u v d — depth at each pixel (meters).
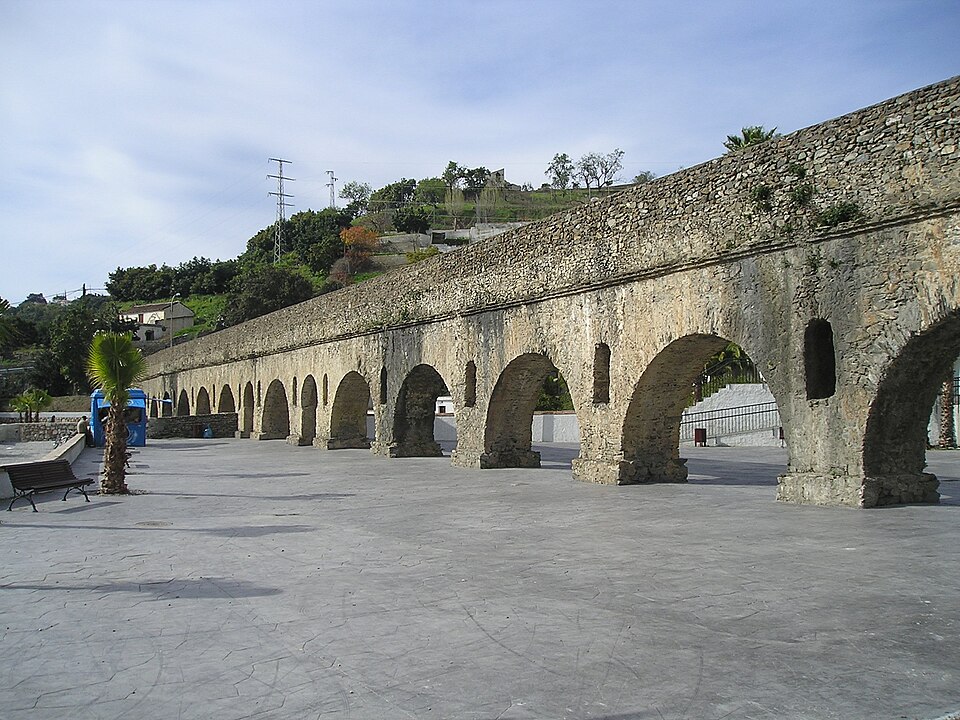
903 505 12.07
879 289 11.57
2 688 5.20
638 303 16.08
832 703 4.70
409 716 4.64
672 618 6.46
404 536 10.71
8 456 28.06
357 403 32.41
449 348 23.33
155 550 9.95
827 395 12.65
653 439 16.94
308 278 89.94
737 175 13.81
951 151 10.65
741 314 13.72
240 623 6.59
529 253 19.47
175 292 114.25
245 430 43.41
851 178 11.93
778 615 6.47
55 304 120.19
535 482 17.52
